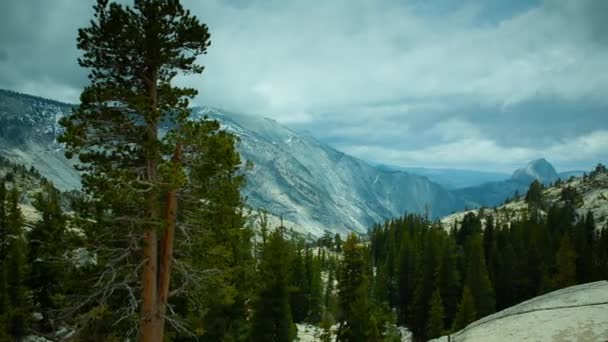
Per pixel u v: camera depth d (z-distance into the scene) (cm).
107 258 1419
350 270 3591
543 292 5534
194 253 1541
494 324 1219
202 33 1471
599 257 6328
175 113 1438
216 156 1397
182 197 1490
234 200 1507
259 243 3116
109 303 1544
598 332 948
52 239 1384
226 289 1652
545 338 992
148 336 1409
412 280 6731
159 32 1380
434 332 4606
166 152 1373
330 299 6456
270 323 3002
